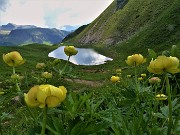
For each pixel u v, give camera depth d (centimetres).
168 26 10325
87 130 211
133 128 219
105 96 354
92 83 4616
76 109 256
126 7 15412
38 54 10925
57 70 312
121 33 13725
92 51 12044
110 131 230
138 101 300
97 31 16250
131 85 323
